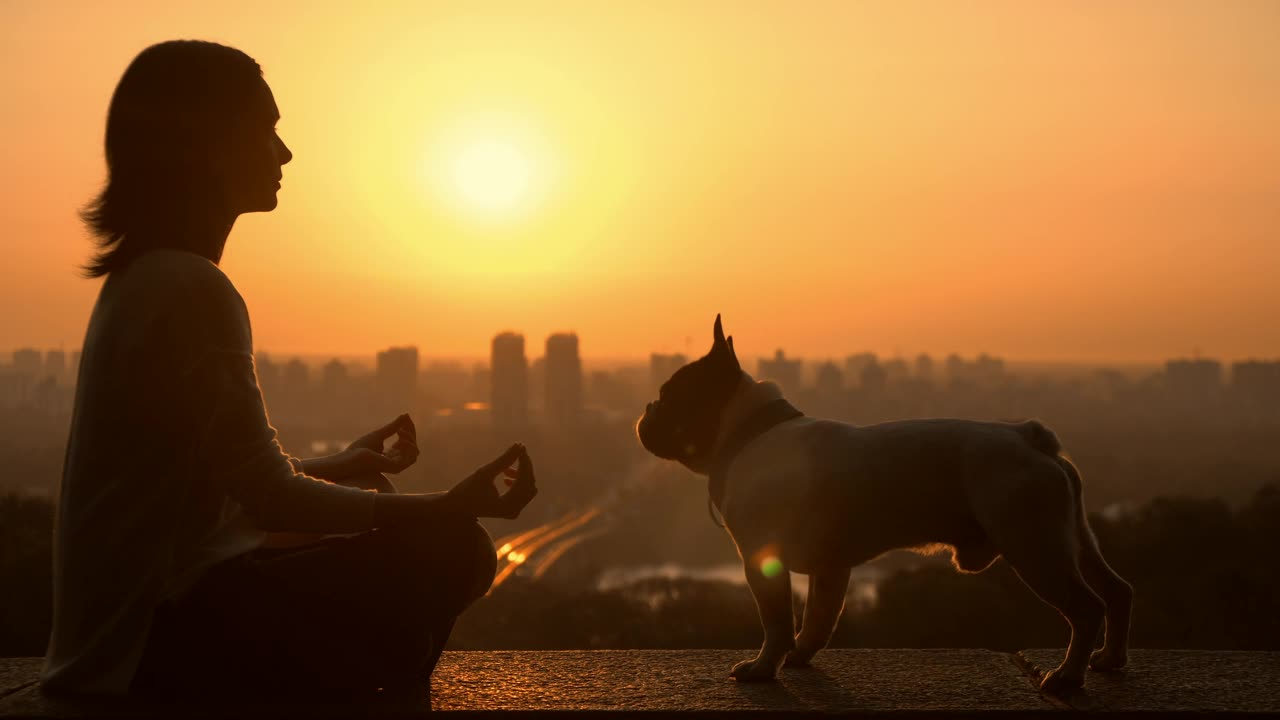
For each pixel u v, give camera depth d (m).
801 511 3.08
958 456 3.02
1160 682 3.09
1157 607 32.88
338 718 2.60
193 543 2.57
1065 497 2.96
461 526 2.63
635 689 2.98
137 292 2.49
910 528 3.07
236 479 2.47
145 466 2.49
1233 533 38.59
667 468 184.25
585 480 172.25
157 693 2.58
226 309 2.51
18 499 20.88
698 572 105.69
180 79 2.61
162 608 2.51
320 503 2.50
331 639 2.60
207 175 2.63
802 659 3.31
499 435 178.50
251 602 2.55
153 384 2.46
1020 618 31.72
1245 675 3.17
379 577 2.61
